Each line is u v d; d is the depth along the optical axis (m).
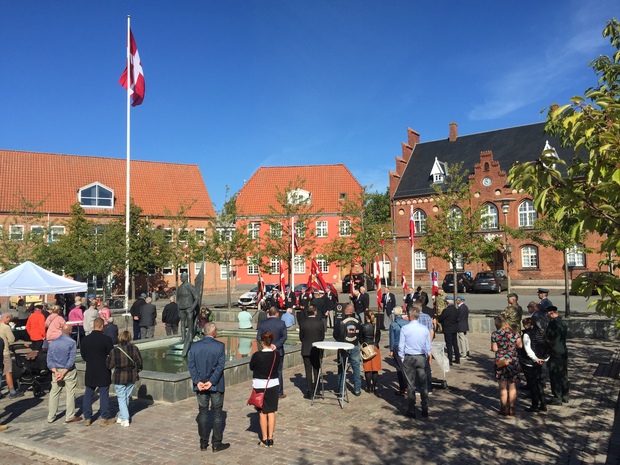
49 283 15.55
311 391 9.85
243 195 47.41
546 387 10.68
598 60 9.79
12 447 7.54
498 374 8.52
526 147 43.34
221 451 7.00
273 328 9.77
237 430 7.93
